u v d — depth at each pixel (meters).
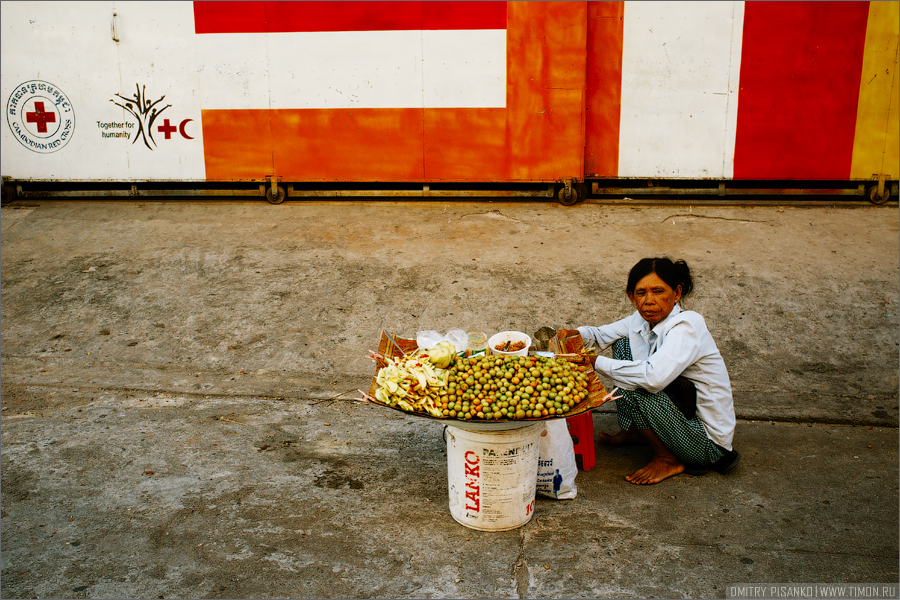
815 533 2.82
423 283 5.19
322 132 6.58
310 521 2.94
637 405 3.12
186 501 3.08
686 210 6.41
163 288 5.27
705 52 6.28
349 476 3.31
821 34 6.17
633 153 6.59
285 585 2.54
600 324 4.70
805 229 5.91
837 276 5.09
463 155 6.52
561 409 2.61
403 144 6.54
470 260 5.49
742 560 2.65
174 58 6.52
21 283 5.38
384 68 6.36
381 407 4.03
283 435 3.71
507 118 6.38
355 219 6.33
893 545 2.73
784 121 6.39
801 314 4.71
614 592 2.49
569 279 5.18
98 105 6.70
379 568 2.63
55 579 2.56
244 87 6.53
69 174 6.89
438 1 6.15
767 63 6.26
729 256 5.43
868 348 4.41
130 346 4.66
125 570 2.62
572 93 6.28
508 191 6.70
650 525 2.89
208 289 5.23
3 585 2.52
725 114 6.41
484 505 2.81
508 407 2.58
